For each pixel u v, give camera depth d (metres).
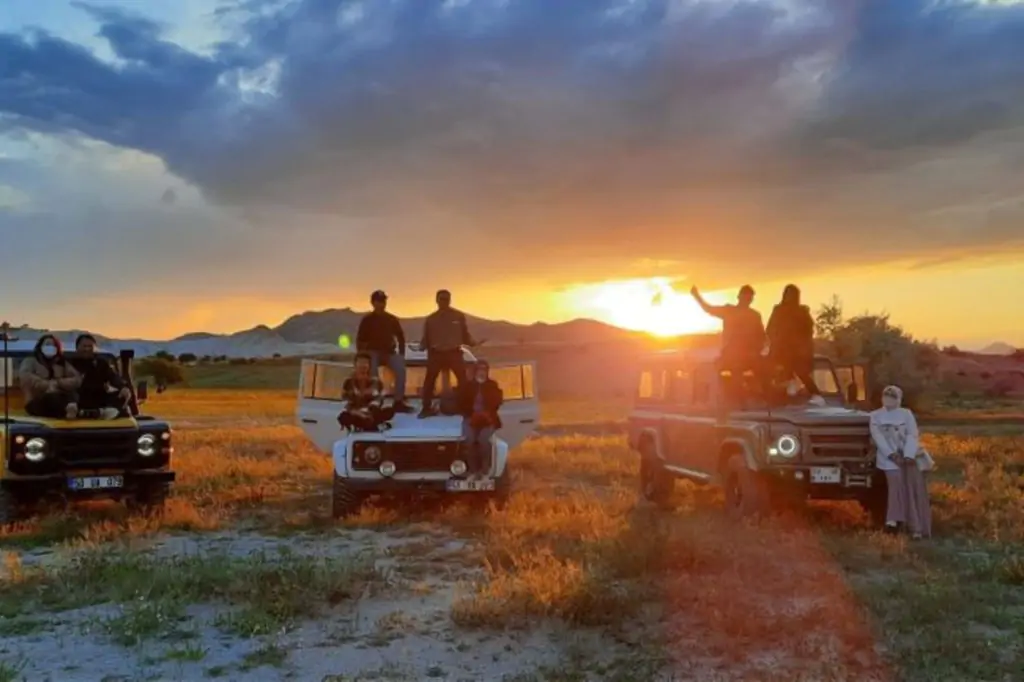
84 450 11.77
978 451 21.06
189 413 45.59
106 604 7.83
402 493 12.59
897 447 10.72
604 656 6.43
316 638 6.89
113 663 6.37
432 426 12.38
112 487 11.77
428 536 10.96
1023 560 8.88
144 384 13.20
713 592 7.71
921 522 10.61
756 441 10.98
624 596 7.50
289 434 27.25
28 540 10.77
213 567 8.67
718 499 13.52
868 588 8.00
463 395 12.32
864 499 11.14
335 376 14.11
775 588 8.00
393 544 10.52
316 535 11.15
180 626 7.18
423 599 7.96
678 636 6.78
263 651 6.55
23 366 12.48
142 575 8.43
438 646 6.68
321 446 14.17
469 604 7.41
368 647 6.68
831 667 6.14
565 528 10.81
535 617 7.18
